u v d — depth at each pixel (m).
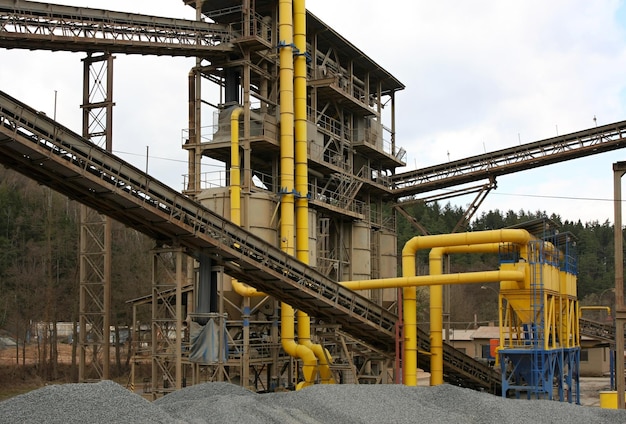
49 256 79.56
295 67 52.72
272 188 55.91
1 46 42.03
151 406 22.27
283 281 39.81
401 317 44.44
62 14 43.44
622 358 38.41
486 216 179.88
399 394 30.66
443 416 27.53
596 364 79.88
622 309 38.66
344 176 62.62
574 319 49.31
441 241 43.53
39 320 88.31
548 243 43.47
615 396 38.34
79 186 32.62
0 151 29.77
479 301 139.12
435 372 45.03
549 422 27.86
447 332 57.09
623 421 28.66
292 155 51.06
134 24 46.75
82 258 49.94
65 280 89.38
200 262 38.81
